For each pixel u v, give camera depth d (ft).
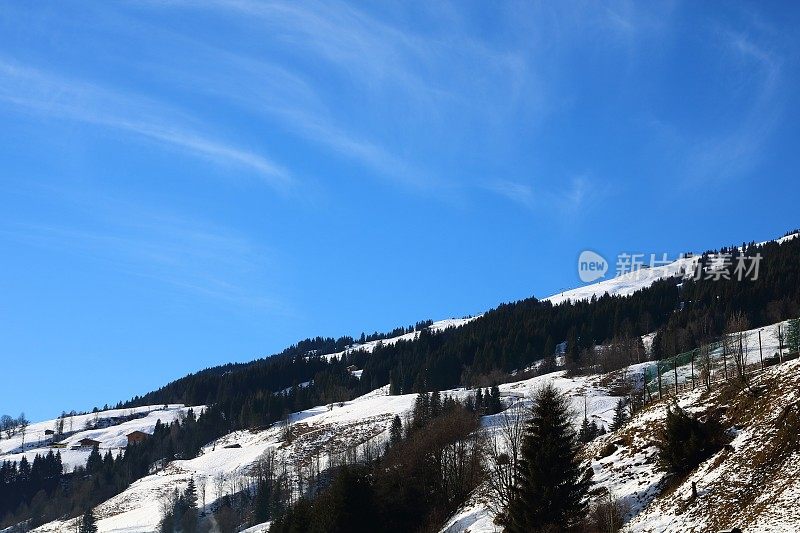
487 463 218.59
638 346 529.04
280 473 423.23
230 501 396.57
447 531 185.57
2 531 502.38
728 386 175.01
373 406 535.60
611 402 347.97
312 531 209.36
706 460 146.41
